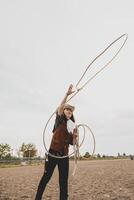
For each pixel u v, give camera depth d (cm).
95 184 1127
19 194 910
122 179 1246
